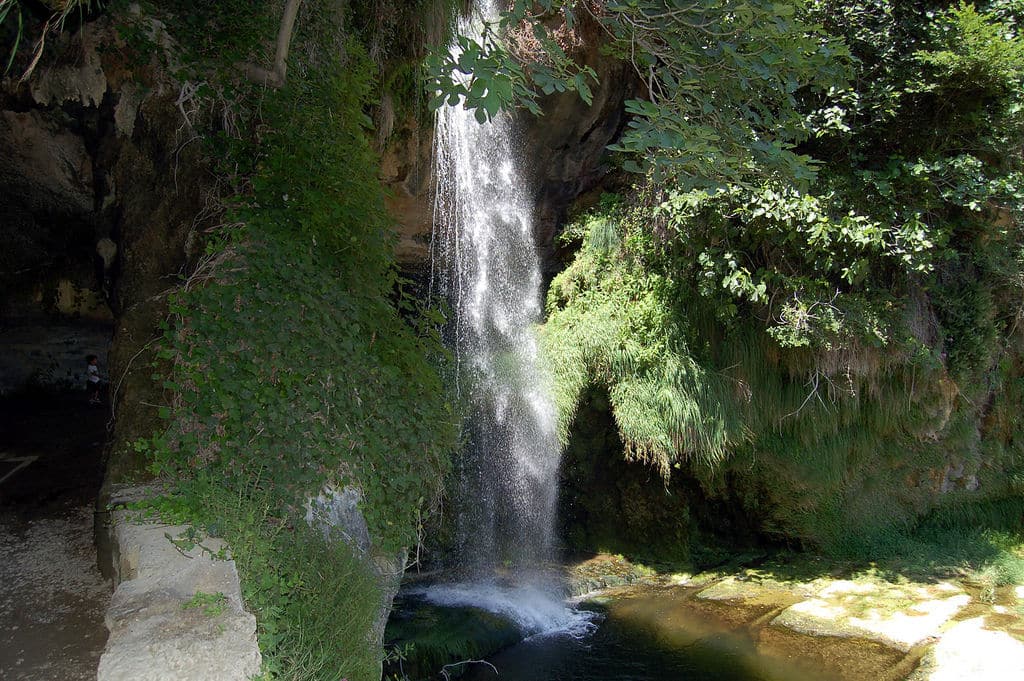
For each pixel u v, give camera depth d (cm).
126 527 344
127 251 475
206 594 272
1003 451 889
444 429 468
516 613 660
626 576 770
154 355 450
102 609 363
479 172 835
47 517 494
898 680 542
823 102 733
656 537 831
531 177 879
